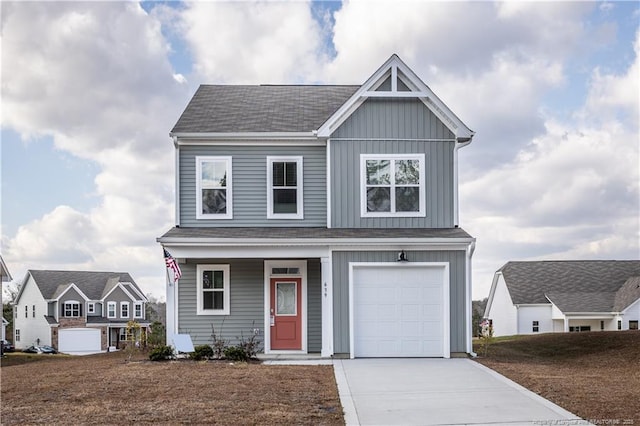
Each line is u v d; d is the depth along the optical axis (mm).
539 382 13688
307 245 17859
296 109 21547
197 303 19375
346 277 17969
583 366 16797
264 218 19688
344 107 19234
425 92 19406
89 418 10469
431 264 18062
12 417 10609
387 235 18234
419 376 14609
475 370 15422
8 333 68812
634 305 39188
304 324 19375
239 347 17844
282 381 13742
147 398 11945
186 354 17859
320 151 19938
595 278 43094
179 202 19641
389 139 19578
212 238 17734
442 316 18062
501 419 10617
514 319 42344
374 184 19500
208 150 19797
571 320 41531
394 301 18078
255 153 19859
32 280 59562
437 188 19531
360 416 10875
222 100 22328
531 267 44812
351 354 17734
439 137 19625
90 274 62250
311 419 10539
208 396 12078
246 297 19453
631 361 17078
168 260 17797
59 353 54438
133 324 23266
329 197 19422
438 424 10391
